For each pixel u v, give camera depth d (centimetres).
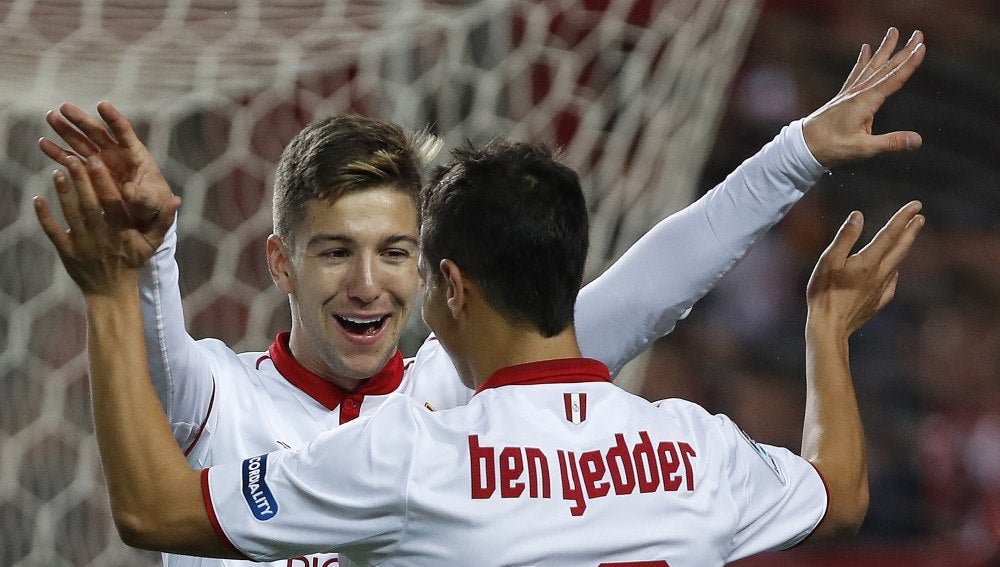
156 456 622
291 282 827
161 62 1330
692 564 626
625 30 1659
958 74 2645
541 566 601
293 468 627
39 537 1623
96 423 628
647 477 629
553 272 647
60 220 1616
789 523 691
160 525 619
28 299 1630
